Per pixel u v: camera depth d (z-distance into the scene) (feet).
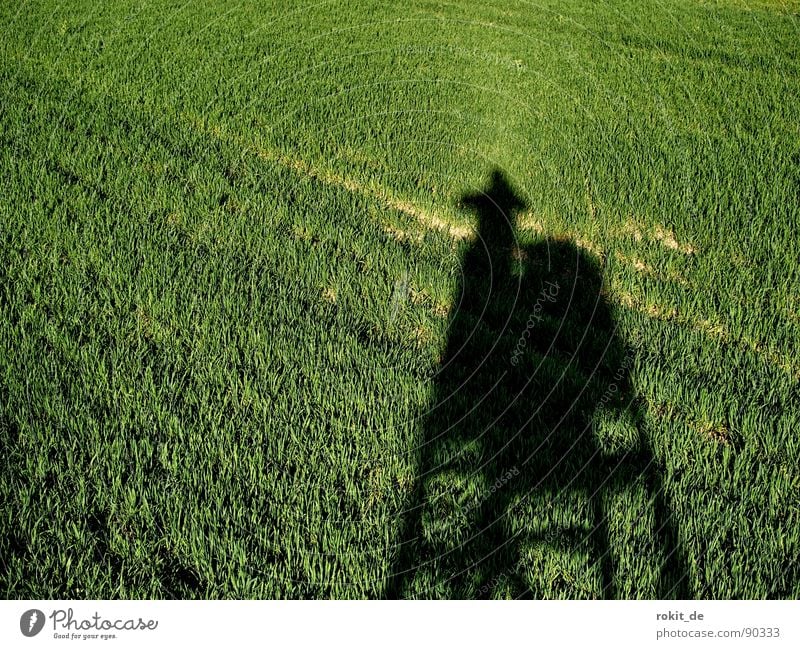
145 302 15.87
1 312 14.83
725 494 11.77
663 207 21.13
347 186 22.50
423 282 17.33
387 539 10.82
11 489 11.15
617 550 10.84
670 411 13.71
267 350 14.32
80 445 11.96
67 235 17.99
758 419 13.47
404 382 13.80
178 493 11.16
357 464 12.07
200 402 13.08
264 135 25.09
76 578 10.26
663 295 17.29
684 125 28.07
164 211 19.97
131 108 26.73
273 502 11.27
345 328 15.42
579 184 22.65
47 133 23.71
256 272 17.47
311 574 10.44
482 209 21.13
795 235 20.20
